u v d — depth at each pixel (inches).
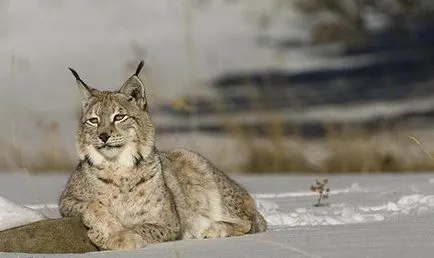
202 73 1446.9
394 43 1628.9
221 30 1749.5
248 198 493.4
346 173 807.7
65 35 1718.8
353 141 872.3
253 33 1729.8
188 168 479.2
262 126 984.3
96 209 433.7
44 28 1748.3
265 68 1496.1
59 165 881.5
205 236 472.1
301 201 569.9
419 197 532.7
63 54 1606.8
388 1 1718.8
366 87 1358.3
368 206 530.9
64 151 904.9
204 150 911.0
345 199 569.3
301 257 364.5
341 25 1701.5
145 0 1913.1
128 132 440.8
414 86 1357.0
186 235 468.4
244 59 1551.4
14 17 1796.3
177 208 461.1
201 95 1264.8
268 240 410.9
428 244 378.0
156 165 446.0
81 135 446.9
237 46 1637.6
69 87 1423.5
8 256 389.4
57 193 633.0
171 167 470.0
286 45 1662.2
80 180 442.9
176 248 403.2
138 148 442.6
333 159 855.1
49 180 730.2
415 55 1549.0
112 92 455.5
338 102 1253.7
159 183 444.8
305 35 1711.4
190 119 1106.7
